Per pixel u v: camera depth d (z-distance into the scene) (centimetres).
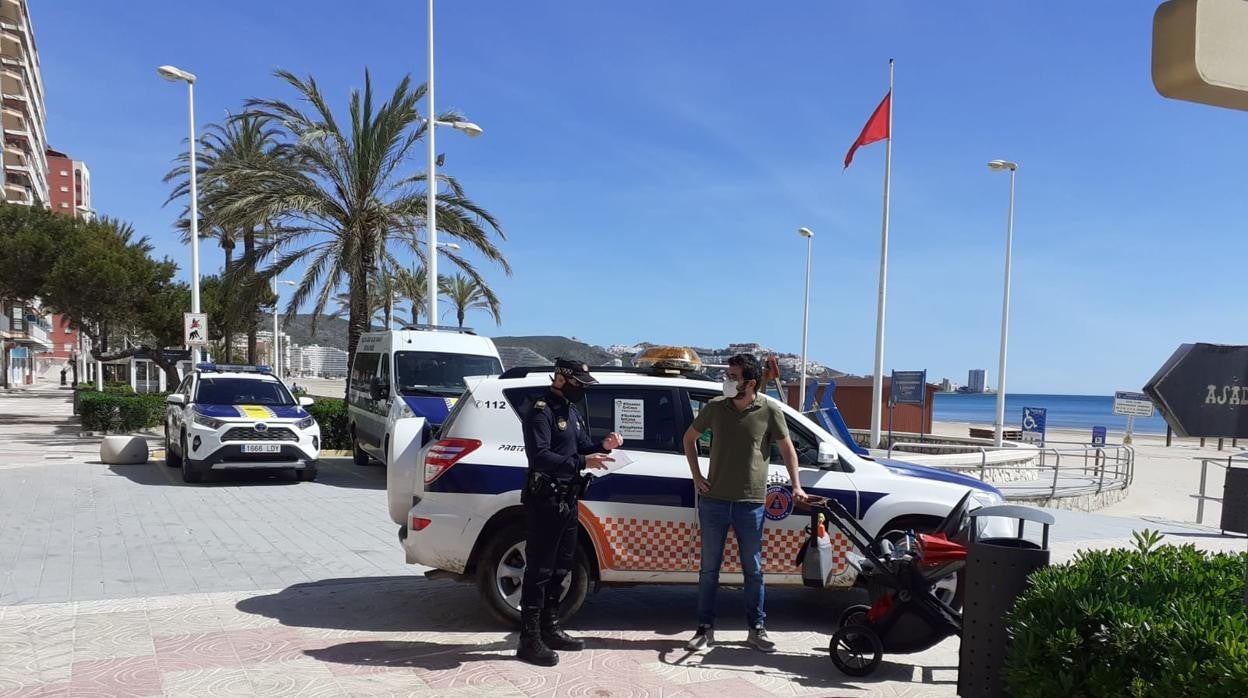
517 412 565
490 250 2003
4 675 451
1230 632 286
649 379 596
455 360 1377
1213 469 2458
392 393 1306
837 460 564
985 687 398
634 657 507
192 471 1230
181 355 2617
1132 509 1592
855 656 497
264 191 1797
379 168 1912
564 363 497
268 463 1251
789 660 512
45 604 592
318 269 1973
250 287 1969
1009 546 418
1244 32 253
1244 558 385
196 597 617
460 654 502
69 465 1465
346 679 455
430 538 541
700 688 457
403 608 599
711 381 608
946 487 589
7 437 2086
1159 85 261
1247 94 255
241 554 777
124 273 2706
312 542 839
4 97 7706
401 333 1389
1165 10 255
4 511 982
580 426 516
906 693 461
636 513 557
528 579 489
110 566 718
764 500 523
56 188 11519
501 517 551
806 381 4106
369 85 1897
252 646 507
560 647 507
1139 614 310
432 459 553
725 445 517
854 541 509
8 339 6575
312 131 1806
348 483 1316
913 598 486
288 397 1392
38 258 2716
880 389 2252
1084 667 314
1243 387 299
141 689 434
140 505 1049
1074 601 328
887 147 2250
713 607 527
